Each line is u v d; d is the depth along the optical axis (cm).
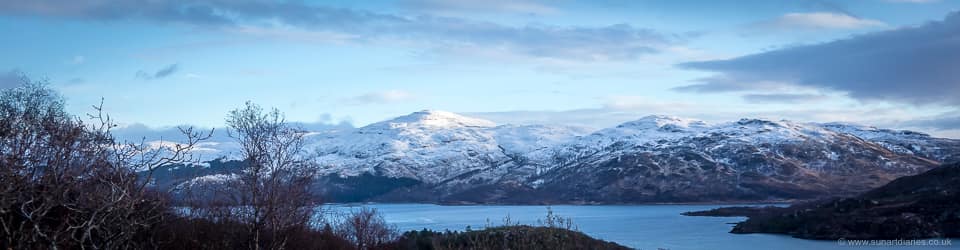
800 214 15638
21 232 1919
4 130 2059
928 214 13275
